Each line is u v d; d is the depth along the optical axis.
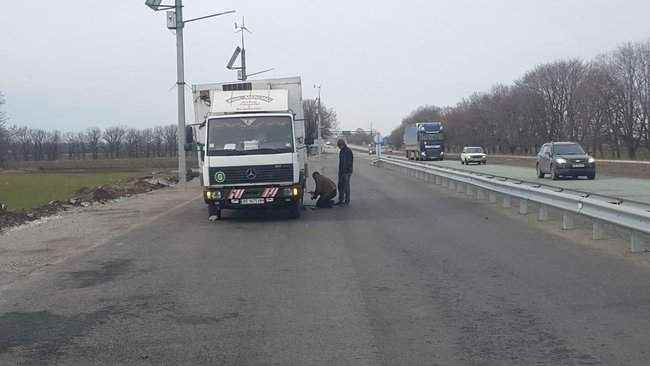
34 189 30.80
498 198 20.78
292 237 13.40
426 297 8.00
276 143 15.73
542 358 5.74
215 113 16.16
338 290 8.45
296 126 17.41
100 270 10.12
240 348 6.15
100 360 5.88
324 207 19.23
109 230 15.02
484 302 7.71
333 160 70.06
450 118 106.88
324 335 6.51
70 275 9.73
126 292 8.57
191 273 9.77
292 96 17.34
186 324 6.99
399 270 9.70
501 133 86.19
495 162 61.97
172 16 28.92
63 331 6.80
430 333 6.52
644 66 64.25
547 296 7.93
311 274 9.52
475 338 6.34
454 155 84.62
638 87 64.81
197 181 36.59
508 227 14.20
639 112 64.75
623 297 7.81
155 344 6.31
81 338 6.54
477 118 93.38
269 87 17.33
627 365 5.53
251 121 15.85
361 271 9.67
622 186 27.16
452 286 8.58
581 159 31.66
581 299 7.75
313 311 7.43
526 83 80.00
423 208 18.59
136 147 86.81
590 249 11.23
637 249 10.86
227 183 15.70
